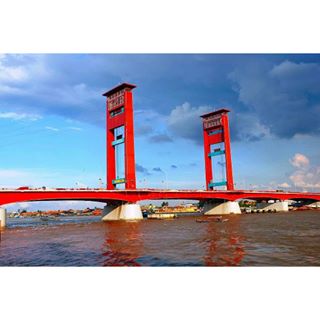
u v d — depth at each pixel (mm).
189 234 57750
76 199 97438
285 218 99500
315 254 35438
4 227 80688
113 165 114750
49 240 53594
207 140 149625
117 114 112750
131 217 104562
